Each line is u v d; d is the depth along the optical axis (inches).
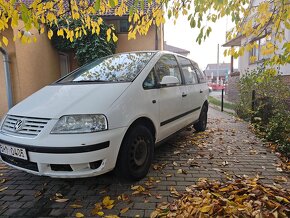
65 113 101.3
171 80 138.9
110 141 101.2
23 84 322.0
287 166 137.9
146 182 119.4
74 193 110.4
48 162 98.0
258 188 102.1
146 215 92.0
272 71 123.9
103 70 143.2
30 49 339.0
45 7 117.7
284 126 188.9
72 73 155.9
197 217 82.4
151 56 150.3
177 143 189.6
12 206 100.4
